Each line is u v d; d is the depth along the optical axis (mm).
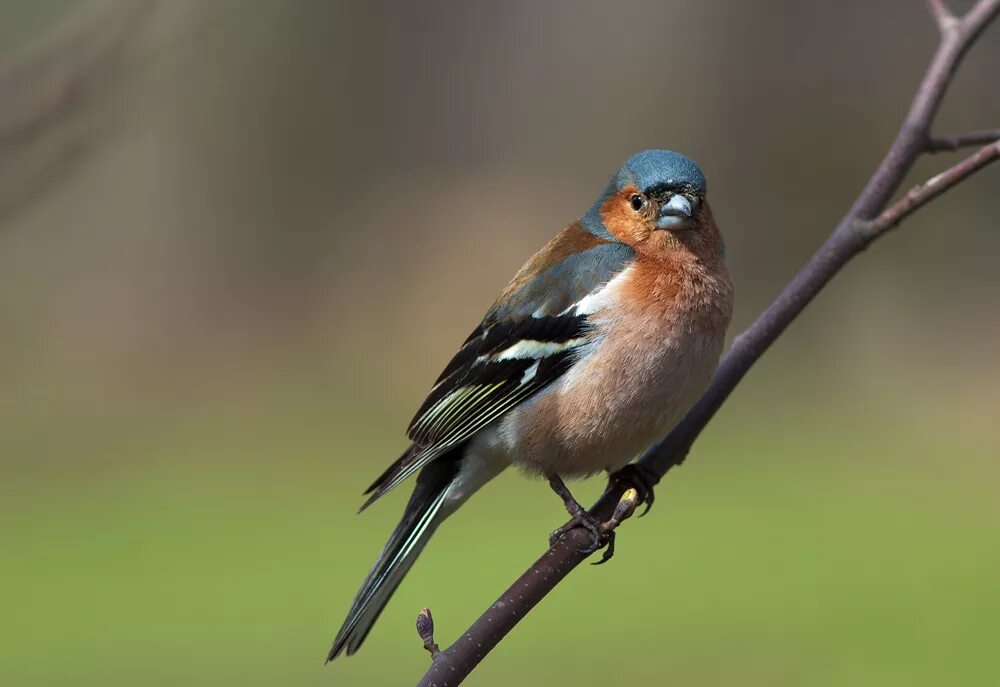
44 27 4883
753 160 19203
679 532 10883
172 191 18516
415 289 18953
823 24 19000
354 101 20000
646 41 20234
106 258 17750
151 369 17031
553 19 20625
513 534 10852
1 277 17141
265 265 18922
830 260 4688
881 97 18672
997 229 16266
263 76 19047
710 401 4891
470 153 20719
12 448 14281
